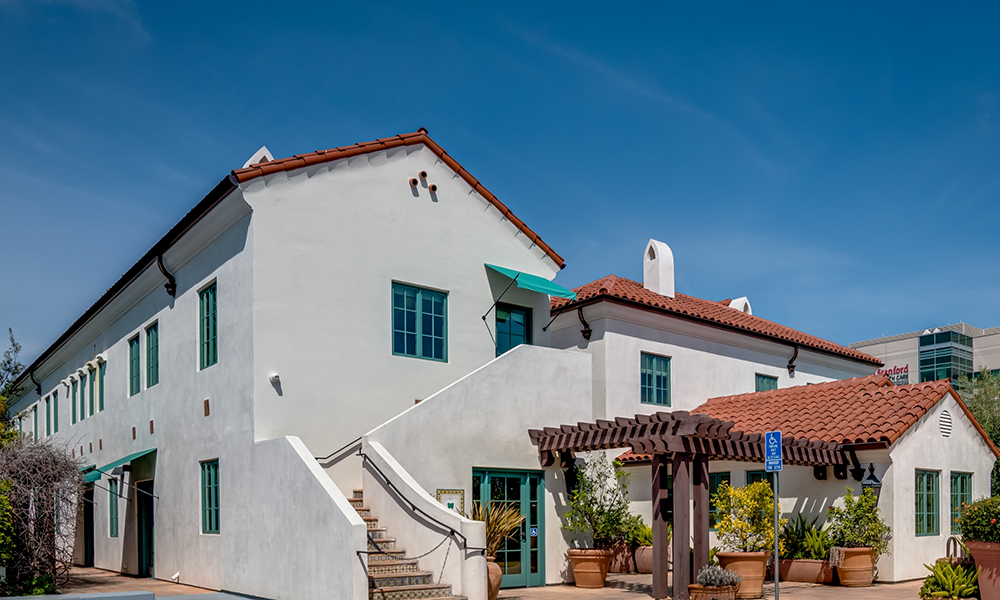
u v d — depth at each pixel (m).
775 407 20.08
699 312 22.56
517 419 16.22
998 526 13.62
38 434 30.30
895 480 16.64
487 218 18.03
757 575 14.56
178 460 16.75
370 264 15.78
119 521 20.02
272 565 13.15
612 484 18.19
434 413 14.86
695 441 13.93
